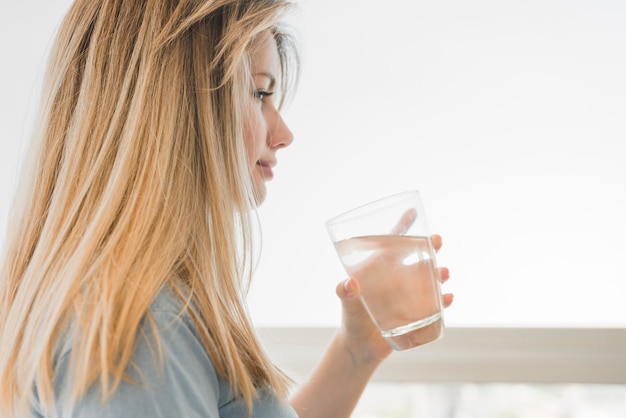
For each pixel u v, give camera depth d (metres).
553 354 1.33
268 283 1.39
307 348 1.37
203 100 0.83
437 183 1.38
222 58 0.86
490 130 1.38
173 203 0.76
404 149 1.39
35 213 0.83
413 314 0.83
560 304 1.34
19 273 0.82
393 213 0.85
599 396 1.34
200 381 0.68
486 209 1.37
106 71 0.83
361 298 0.89
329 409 1.01
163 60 0.81
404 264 0.84
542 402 1.35
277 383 0.79
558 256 1.35
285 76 1.21
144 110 0.79
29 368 0.69
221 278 0.79
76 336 0.65
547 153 1.36
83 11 0.89
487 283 1.36
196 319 0.71
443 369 1.36
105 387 0.61
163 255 0.72
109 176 0.78
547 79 1.37
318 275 1.38
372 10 1.39
